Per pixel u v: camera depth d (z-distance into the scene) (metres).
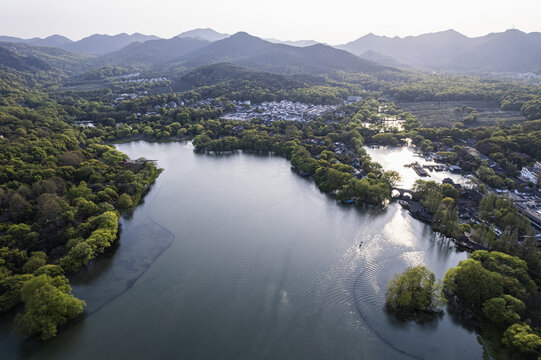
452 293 138.75
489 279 129.25
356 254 169.25
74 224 180.25
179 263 163.75
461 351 113.62
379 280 149.38
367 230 191.62
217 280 151.75
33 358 113.31
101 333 123.12
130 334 122.81
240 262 164.38
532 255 147.75
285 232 190.88
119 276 154.12
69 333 122.88
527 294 129.00
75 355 114.31
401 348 115.38
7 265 143.38
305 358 112.81
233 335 122.06
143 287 147.12
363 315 130.00
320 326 125.62
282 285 148.12
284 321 128.12
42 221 179.50
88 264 162.38
